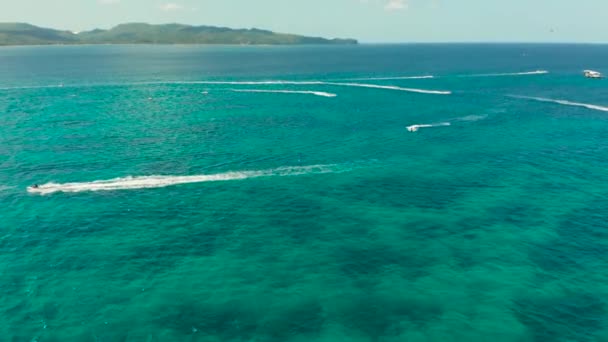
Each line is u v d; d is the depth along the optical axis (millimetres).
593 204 57688
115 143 81500
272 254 45969
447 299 39156
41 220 52219
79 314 36719
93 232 49781
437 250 46906
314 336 34844
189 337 34594
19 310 36969
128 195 59406
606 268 43781
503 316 37062
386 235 49906
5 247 46250
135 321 36094
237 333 35062
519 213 55281
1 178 64188
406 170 69938
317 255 45906
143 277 41750
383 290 40344
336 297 39344
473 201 58719
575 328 35812
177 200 58281
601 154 77875
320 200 58906
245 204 57500
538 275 42562
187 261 44469
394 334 35094
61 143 81125
